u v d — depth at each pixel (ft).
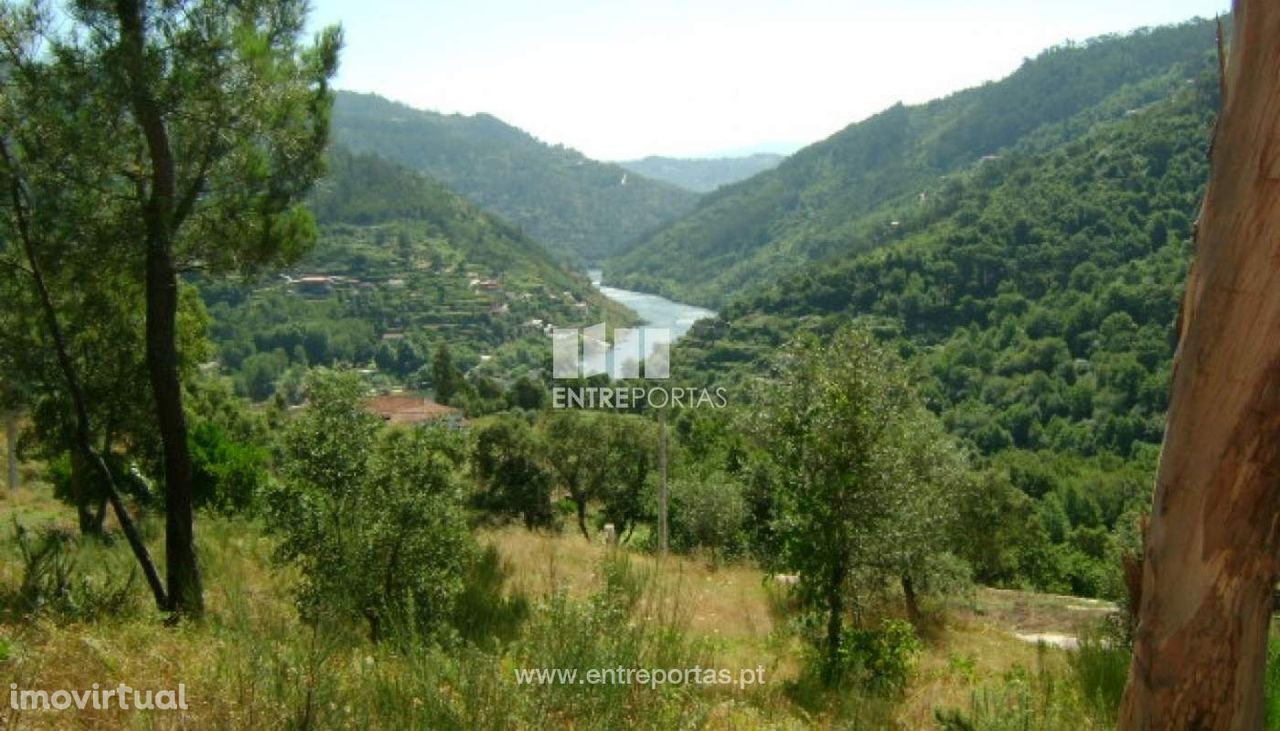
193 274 27.66
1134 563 7.73
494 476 82.89
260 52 24.39
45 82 21.83
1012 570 105.91
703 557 61.05
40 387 29.27
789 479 25.64
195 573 24.80
